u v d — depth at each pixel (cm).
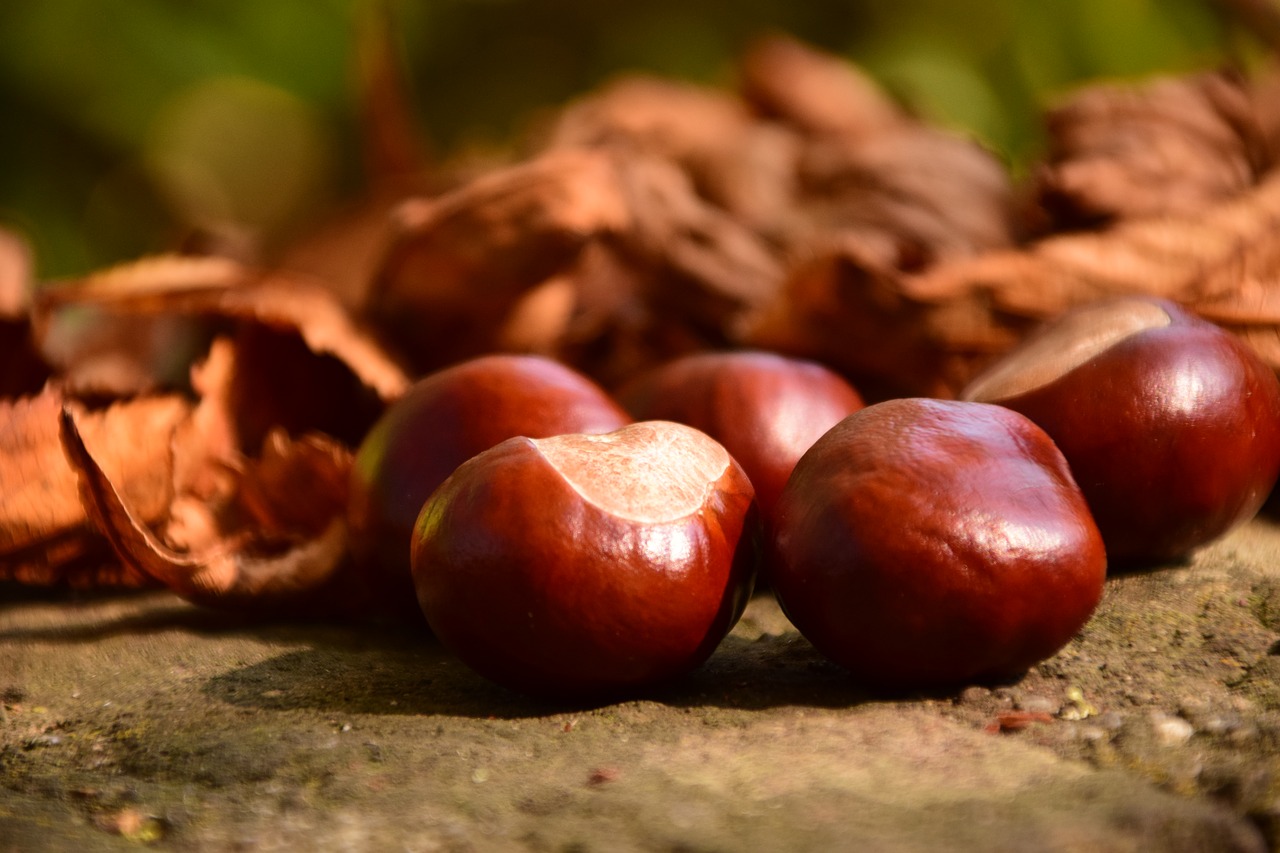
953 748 24
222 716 26
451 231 33
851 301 33
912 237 36
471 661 25
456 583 25
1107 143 35
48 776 25
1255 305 31
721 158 40
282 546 29
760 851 22
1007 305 32
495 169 42
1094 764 24
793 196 39
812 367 30
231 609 29
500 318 34
